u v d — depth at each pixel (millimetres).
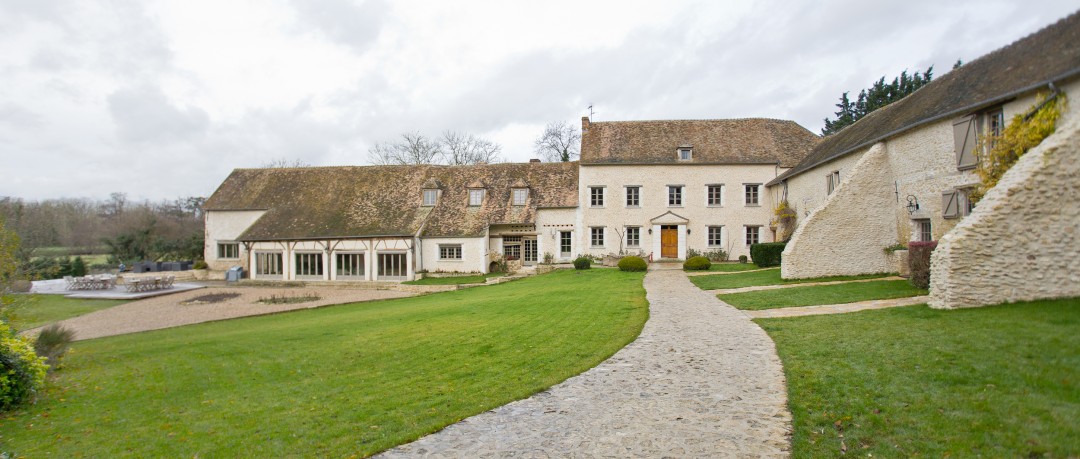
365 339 12680
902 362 7301
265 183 36656
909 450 5043
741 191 30953
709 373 7949
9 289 12922
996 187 10312
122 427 7578
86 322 19688
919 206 16516
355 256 30891
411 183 34531
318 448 6211
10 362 8766
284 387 9039
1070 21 12727
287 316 19734
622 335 10734
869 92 39469
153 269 40188
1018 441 4844
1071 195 9547
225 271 35469
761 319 11508
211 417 7691
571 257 31938
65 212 49625
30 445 6965
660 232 31438
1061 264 9586
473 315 15000
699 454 5379
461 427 6523
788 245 18969
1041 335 7395
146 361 12188
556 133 53688
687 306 14102
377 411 7328
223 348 13008
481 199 32531
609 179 31797
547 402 7195
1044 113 11211
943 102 15875
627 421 6352
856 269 18391
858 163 18453
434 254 30938
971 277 9969
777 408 6449
